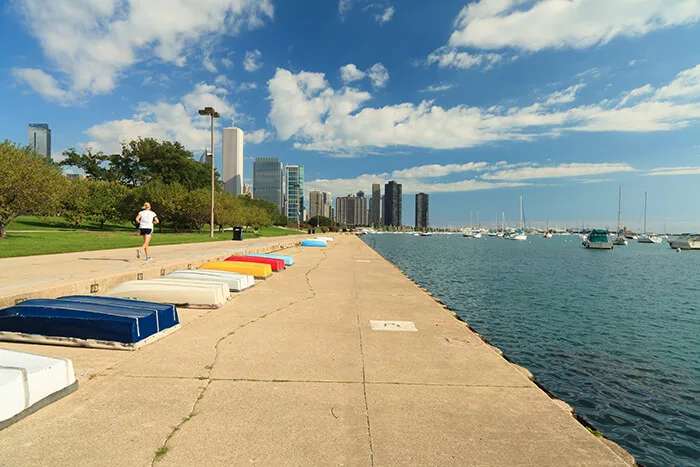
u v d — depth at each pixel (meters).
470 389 4.26
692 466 6.04
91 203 48.56
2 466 2.64
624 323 16.17
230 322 7.09
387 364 5.02
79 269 10.74
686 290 26.78
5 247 16.77
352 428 3.32
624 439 6.82
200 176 74.88
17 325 5.47
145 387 4.07
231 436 3.13
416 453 2.95
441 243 137.38
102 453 2.84
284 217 163.62
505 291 24.64
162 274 11.66
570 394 8.66
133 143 71.81
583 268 43.94
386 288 12.15
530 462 2.87
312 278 14.21
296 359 5.12
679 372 10.09
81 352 5.15
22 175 24.78
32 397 3.42
